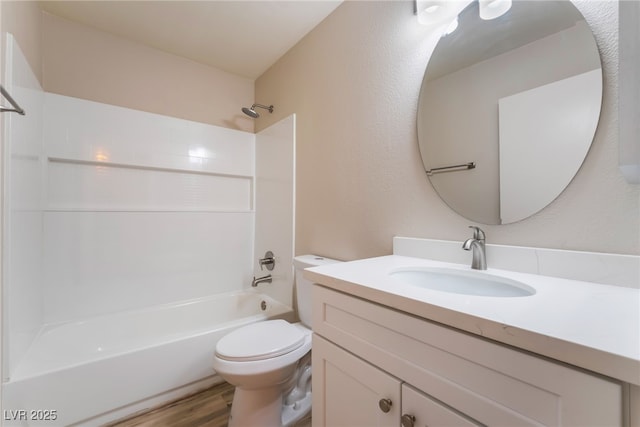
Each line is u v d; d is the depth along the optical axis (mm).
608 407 369
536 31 861
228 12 1647
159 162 2004
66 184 1699
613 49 720
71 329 1615
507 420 455
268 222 2219
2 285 1041
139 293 1933
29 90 1337
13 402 1071
